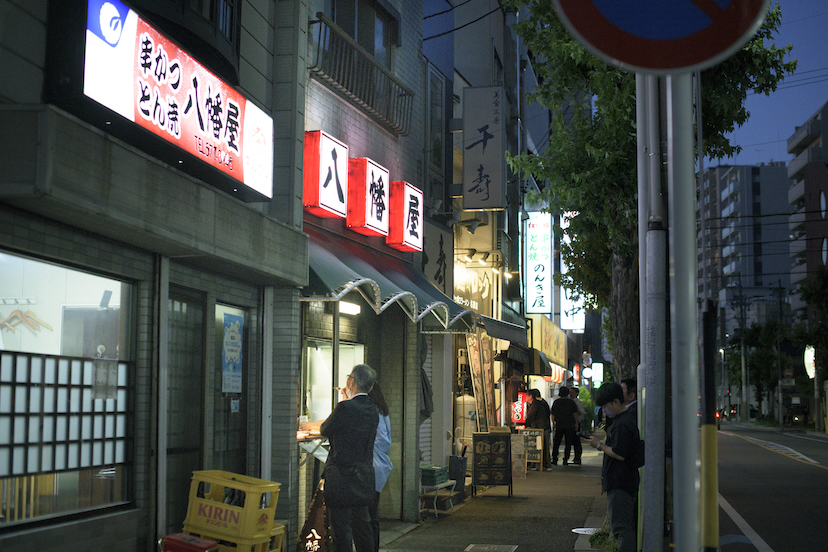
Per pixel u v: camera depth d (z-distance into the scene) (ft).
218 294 25.45
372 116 40.01
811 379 214.28
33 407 17.47
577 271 84.74
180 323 23.45
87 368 19.21
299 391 32.14
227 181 23.57
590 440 23.70
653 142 18.12
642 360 24.21
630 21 8.24
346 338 36.58
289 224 28.17
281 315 28.40
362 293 31.04
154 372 21.34
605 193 36.27
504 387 75.41
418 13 47.42
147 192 18.75
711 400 10.61
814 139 274.16
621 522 23.26
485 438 46.16
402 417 38.47
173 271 22.82
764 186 414.82
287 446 27.63
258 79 27.50
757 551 33.01
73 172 15.88
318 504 27.14
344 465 22.82
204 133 21.85
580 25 8.22
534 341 95.35
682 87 9.73
